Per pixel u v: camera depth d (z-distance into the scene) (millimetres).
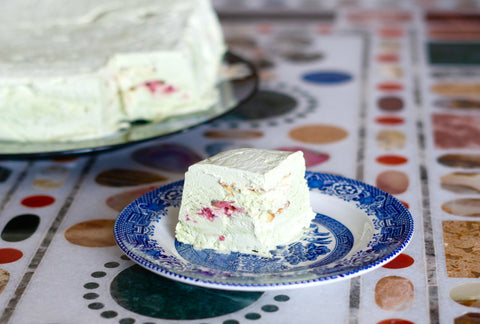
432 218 725
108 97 829
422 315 609
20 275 664
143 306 625
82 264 674
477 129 903
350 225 684
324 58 1184
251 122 937
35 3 1026
